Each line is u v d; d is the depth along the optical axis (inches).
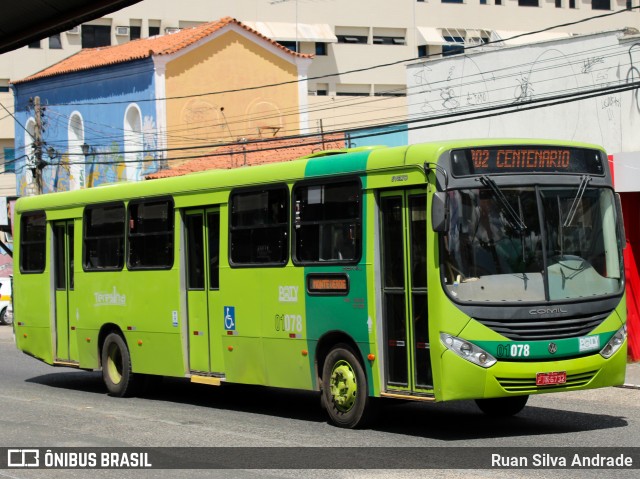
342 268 475.2
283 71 1686.8
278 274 516.1
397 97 2028.8
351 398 476.1
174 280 594.9
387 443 436.5
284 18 2477.9
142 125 1581.0
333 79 2513.5
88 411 579.2
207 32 1601.9
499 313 423.2
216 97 1610.5
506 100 1055.6
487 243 429.7
